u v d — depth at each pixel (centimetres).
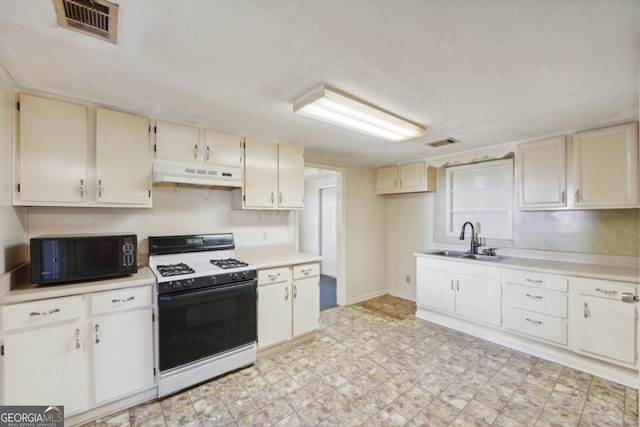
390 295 471
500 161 352
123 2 105
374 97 193
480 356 265
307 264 296
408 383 223
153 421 182
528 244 322
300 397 206
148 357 199
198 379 217
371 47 137
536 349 266
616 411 189
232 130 267
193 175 240
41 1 105
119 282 189
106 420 182
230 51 140
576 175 260
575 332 242
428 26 121
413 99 196
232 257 289
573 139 262
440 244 409
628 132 234
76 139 196
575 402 199
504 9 110
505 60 148
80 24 119
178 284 207
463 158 350
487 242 357
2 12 110
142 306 197
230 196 298
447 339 303
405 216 455
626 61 147
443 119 235
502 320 286
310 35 128
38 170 183
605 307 227
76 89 182
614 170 240
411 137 266
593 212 278
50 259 176
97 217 229
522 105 206
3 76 162
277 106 210
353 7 109
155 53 142
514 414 187
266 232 326
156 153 228
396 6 108
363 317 368
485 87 178
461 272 320
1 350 154
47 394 166
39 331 164
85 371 177
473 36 128
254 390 215
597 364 233
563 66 153
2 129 162
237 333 238
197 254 268
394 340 300
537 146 284
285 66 155
